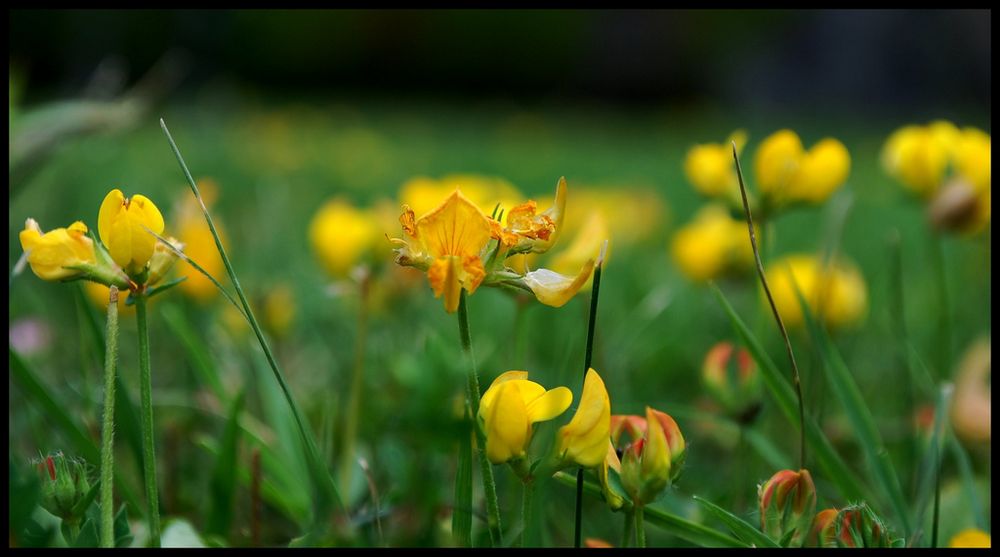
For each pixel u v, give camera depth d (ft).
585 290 3.22
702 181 2.84
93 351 2.77
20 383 2.53
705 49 35.91
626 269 5.69
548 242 2.36
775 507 2.40
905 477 2.81
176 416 2.88
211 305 3.45
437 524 2.52
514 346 2.83
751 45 34.17
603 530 2.68
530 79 36.45
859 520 2.40
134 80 21.48
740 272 3.50
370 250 2.85
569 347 2.86
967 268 5.72
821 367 2.81
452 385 2.46
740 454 2.68
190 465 2.78
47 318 3.84
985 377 3.11
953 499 2.68
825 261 3.22
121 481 2.53
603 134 21.06
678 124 24.63
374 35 34.68
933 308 4.71
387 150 13.52
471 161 13.55
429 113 24.79
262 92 29.40
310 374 3.41
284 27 32.17
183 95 15.65
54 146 3.06
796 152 2.81
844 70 31.42
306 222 6.77
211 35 24.06
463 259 2.33
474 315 4.04
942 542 2.63
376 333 3.56
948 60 30.04
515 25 35.81
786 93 32.30
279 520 2.67
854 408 2.62
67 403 2.86
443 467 2.67
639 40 36.14
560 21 35.91
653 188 11.03
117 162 7.69
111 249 2.35
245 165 9.96
